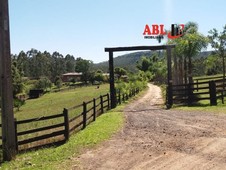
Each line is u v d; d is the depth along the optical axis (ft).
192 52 92.99
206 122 46.14
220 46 107.55
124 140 37.76
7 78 34.37
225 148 30.83
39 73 562.66
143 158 29.81
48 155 33.45
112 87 86.02
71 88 347.77
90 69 544.62
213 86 70.13
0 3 33.78
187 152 30.66
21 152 36.42
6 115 34.37
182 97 90.53
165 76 200.95
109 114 66.23
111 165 28.35
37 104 194.80
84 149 34.50
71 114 74.49
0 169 30.17
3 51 34.14
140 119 55.57
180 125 45.68
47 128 38.24
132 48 84.53
